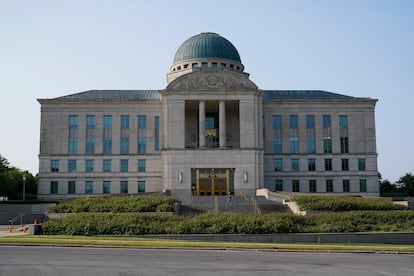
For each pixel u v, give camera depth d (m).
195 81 81.19
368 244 36.66
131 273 20.19
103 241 32.81
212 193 78.31
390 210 50.78
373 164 89.00
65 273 20.05
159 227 39.88
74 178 86.31
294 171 88.31
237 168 78.50
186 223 40.22
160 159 87.19
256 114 81.00
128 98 90.69
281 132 89.38
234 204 58.69
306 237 37.50
